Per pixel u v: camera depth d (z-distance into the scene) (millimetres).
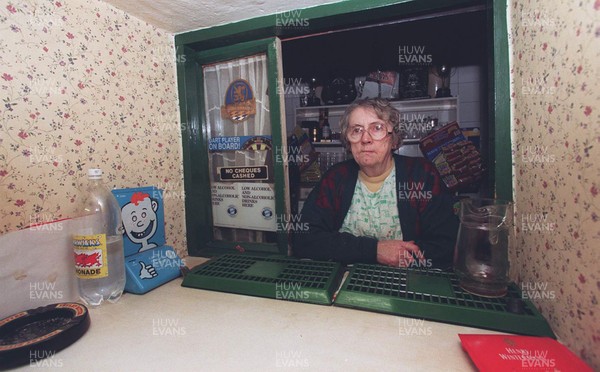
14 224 723
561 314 591
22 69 737
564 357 526
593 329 484
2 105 700
